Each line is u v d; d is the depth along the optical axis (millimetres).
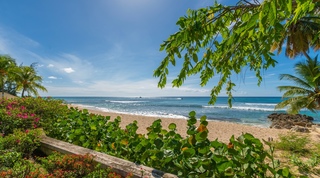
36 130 3707
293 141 6648
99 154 2697
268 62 2072
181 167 1972
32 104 6488
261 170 1750
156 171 2115
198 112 28969
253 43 2150
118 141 2857
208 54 1951
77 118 4180
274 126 15789
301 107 13969
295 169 4566
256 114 26266
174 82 1923
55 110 6504
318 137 9312
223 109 34594
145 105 47156
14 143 3139
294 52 12305
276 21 1187
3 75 22906
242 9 1643
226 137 10648
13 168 2264
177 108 37344
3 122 4641
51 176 2018
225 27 1949
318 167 4613
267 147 6801
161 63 1759
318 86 13297
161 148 2287
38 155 3344
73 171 2182
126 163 2377
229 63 2180
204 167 1747
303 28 9875
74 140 3566
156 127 2631
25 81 27172
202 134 2035
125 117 18688
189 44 1796
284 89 14922
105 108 36250
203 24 1605
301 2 1021
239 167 1784
